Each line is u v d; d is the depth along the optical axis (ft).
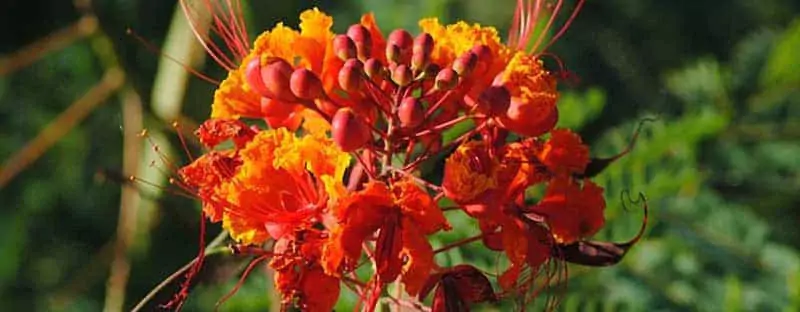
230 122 2.68
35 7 5.19
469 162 2.56
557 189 2.64
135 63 4.57
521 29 2.82
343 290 3.15
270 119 2.67
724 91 3.83
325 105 2.64
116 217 5.07
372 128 2.62
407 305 2.65
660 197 3.51
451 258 3.14
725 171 3.83
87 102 4.05
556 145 2.64
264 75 2.62
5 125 4.91
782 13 5.01
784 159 3.85
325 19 2.69
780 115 3.84
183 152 3.77
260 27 4.43
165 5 4.73
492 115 2.59
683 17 4.93
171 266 4.27
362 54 2.65
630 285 3.44
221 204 2.61
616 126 3.86
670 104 4.06
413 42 2.65
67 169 4.97
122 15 4.66
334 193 2.53
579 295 3.39
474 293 2.63
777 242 3.65
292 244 2.58
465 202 2.58
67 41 4.02
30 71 4.94
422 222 2.54
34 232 5.02
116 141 4.97
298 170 2.59
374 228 2.55
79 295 4.99
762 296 3.49
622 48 4.81
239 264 2.80
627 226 3.39
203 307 4.18
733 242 3.53
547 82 2.62
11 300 4.97
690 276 3.48
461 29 2.70
